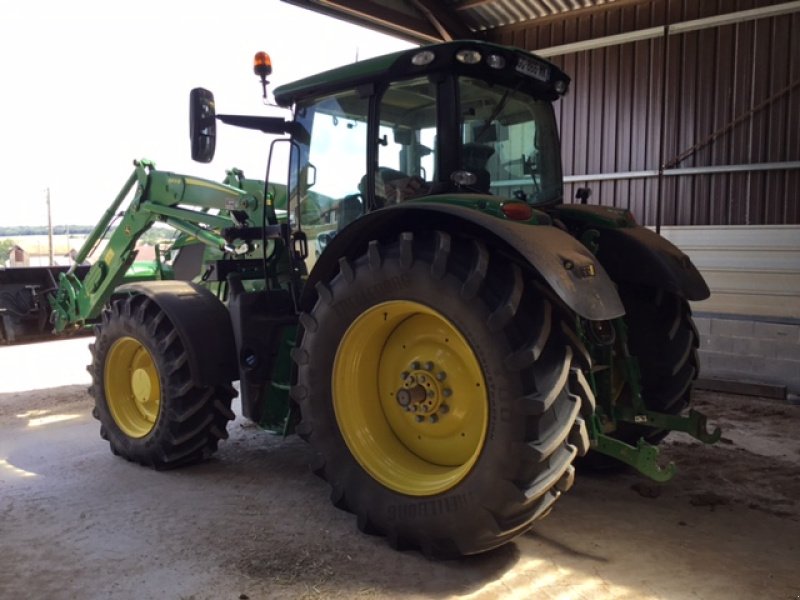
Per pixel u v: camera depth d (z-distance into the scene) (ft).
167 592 8.82
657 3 22.20
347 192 12.00
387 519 9.80
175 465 13.52
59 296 20.56
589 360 9.41
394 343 10.47
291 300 13.16
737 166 20.97
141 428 14.07
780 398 19.21
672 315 12.39
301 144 12.76
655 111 22.41
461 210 9.00
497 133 11.51
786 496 12.01
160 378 13.14
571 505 11.66
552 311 9.10
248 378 12.56
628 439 12.78
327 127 12.27
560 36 24.30
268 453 14.57
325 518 11.06
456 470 9.62
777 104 20.29
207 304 13.39
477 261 8.97
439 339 9.87
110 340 14.23
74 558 9.77
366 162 11.39
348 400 10.37
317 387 10.49
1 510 11.54
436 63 10.32
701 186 21.77
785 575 9.19
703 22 21.20
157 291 13.44
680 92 21.90
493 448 8.65
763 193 20.70
